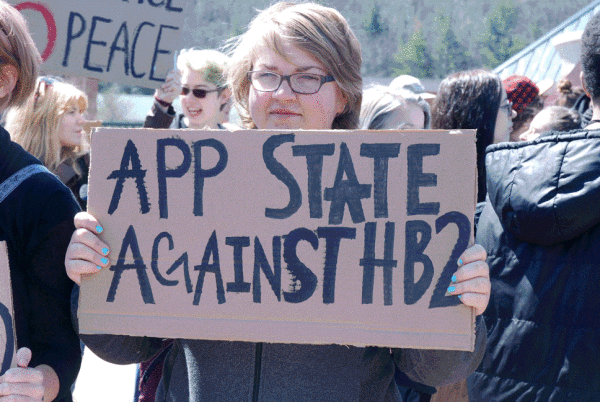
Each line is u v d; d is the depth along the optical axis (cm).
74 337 160
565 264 185
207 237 144
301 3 162
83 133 360
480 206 226
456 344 136
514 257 197
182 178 145
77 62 251
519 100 366
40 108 344
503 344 196
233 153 144
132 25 257
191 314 143
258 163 143
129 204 146
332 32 155
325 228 141
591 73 198
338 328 139
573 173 179
